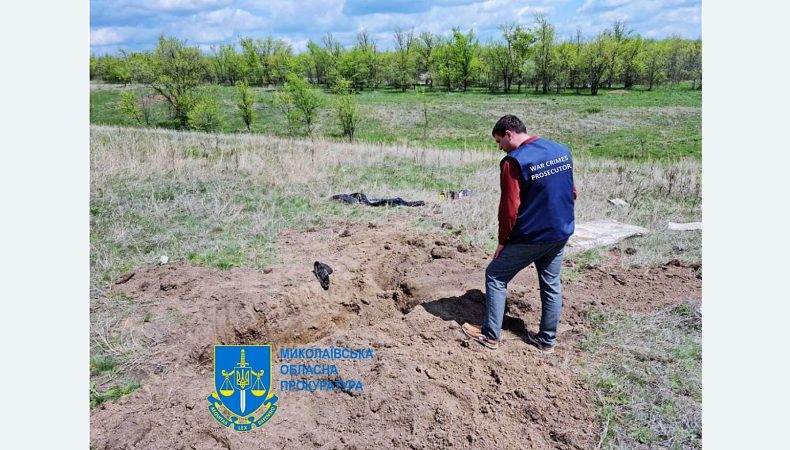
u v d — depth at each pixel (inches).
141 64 1127.6
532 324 170.4
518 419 131.4
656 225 279.3
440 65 1887.3
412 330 163.3
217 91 1440.7
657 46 1568.7
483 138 1056.8
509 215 141.2
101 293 179.6
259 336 165.6
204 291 178.1
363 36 2059.5
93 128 592.7
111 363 145.7
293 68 1875.0
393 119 1290.6
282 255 214.4
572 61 1638.8
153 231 237.1
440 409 130.7
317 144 511.8
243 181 324.5
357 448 121.8
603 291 195.2
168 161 354.9
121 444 121.3
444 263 216.7
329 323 180.9
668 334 166.4
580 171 431.5
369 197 318.3
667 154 804.0
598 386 143.4
